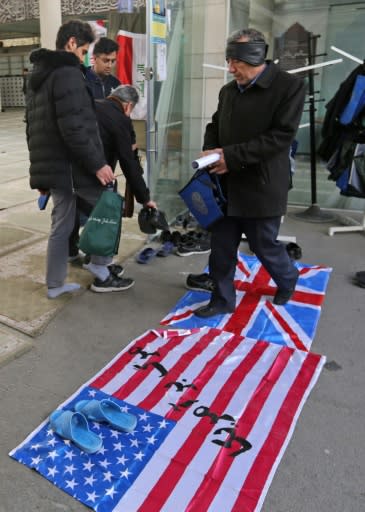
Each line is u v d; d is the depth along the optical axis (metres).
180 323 2.67
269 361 2.30
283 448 1.76
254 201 2.40
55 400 2.01
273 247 2.64
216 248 2.62
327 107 4.18
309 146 4.95
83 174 2.62
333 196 5.02
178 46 4.08
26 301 2.87
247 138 2.33
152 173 3.86
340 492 1.58
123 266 3.48
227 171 2.31
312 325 2.67
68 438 1.75
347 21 4.47
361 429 1.88
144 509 1.49
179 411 1.94
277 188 2.40
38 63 2.42
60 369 2.23
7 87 22.80
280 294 2.88
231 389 2.09
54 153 2.53
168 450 1.73
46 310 2.76
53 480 1.60
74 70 2.37
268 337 2.55
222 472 1.64
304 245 4.00
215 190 2.46
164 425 1.86
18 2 14.45
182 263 3.57
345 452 1.75
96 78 3.46
